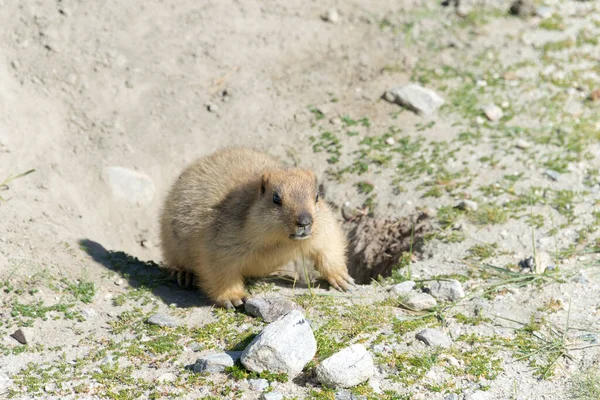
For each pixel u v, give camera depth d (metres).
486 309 11.21
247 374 9.48
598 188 14.32
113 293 11.75
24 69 15.80
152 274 12.79
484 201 14.22
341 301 11.47
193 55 17.39
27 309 10.85
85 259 12.69
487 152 15.50
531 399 9.28
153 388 9.29
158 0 17.81
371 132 16.23
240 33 18.09
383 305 11.28
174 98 16.62
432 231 13.63
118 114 16.08
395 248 13.77
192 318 11.12
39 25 16.36
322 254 12.09
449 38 19.03
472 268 12.41
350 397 9.11
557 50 18.66
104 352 9.99
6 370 9.61
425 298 11.27
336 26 19.06
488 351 10.17
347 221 14.77
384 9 19.66
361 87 17.47
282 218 11.12
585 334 10.61
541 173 14.82
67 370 9.62
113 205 15.00
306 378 9.48
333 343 10.12
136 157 15.70
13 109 14.99
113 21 17.09
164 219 13.14
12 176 13.94
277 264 12.16
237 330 10.62
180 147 16.02
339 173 15.41
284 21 18.70
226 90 16.95
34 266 11.96
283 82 17.41
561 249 12.80
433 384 9.45
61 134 15.38
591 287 11.75
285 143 16.09
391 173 15.24
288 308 10.91
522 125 16.27
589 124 16.23
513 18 19.91
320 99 17.09
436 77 17.75
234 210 11.75
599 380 9.52
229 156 13.35
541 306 11.31
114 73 16.48
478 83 17.58
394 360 9.86
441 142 15.81
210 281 11.71
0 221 12.74
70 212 14.02
